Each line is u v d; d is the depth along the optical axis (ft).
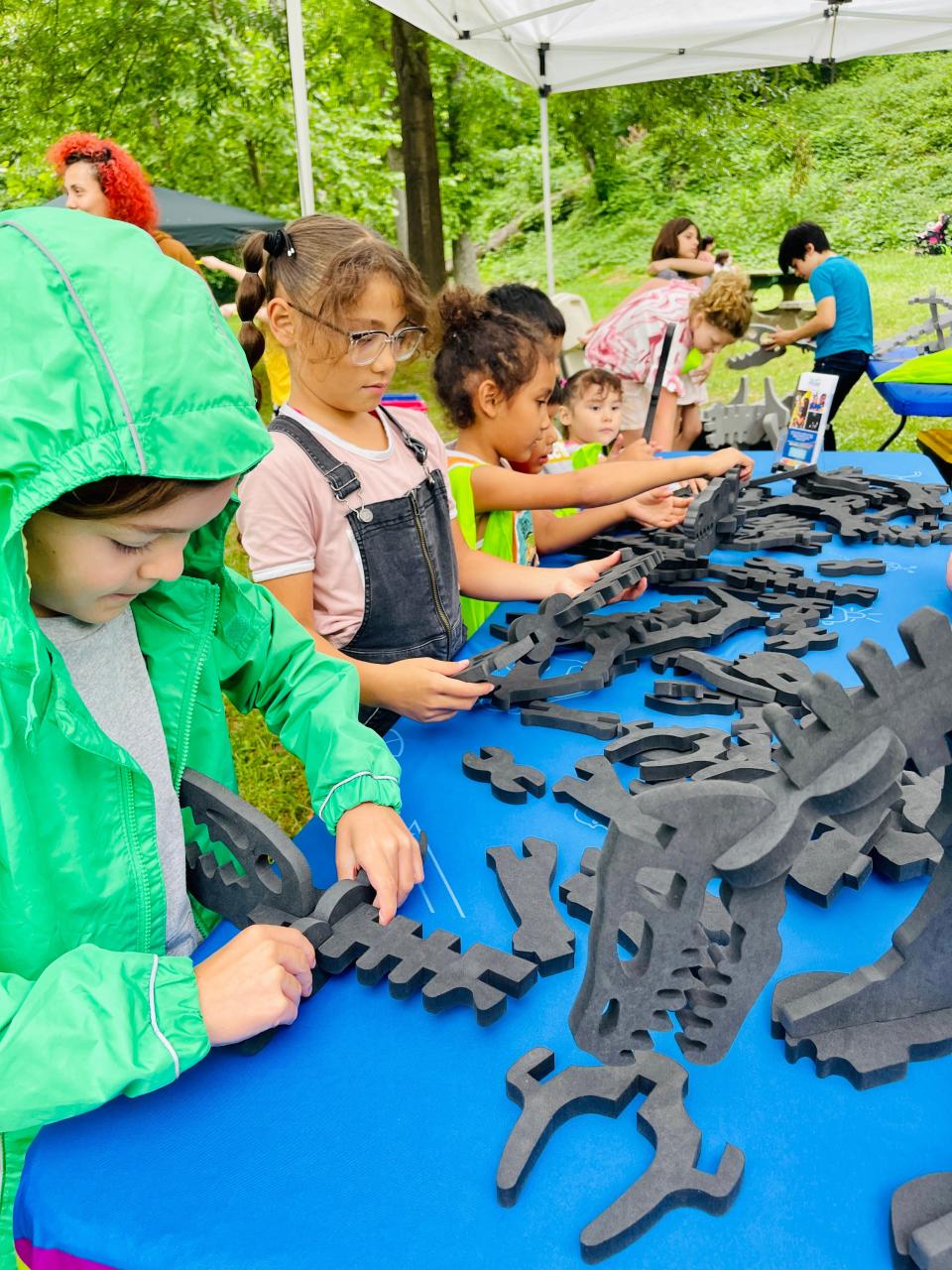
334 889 2.69
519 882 2.80
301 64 10.61
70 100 34.76
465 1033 2.35
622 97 36.01
